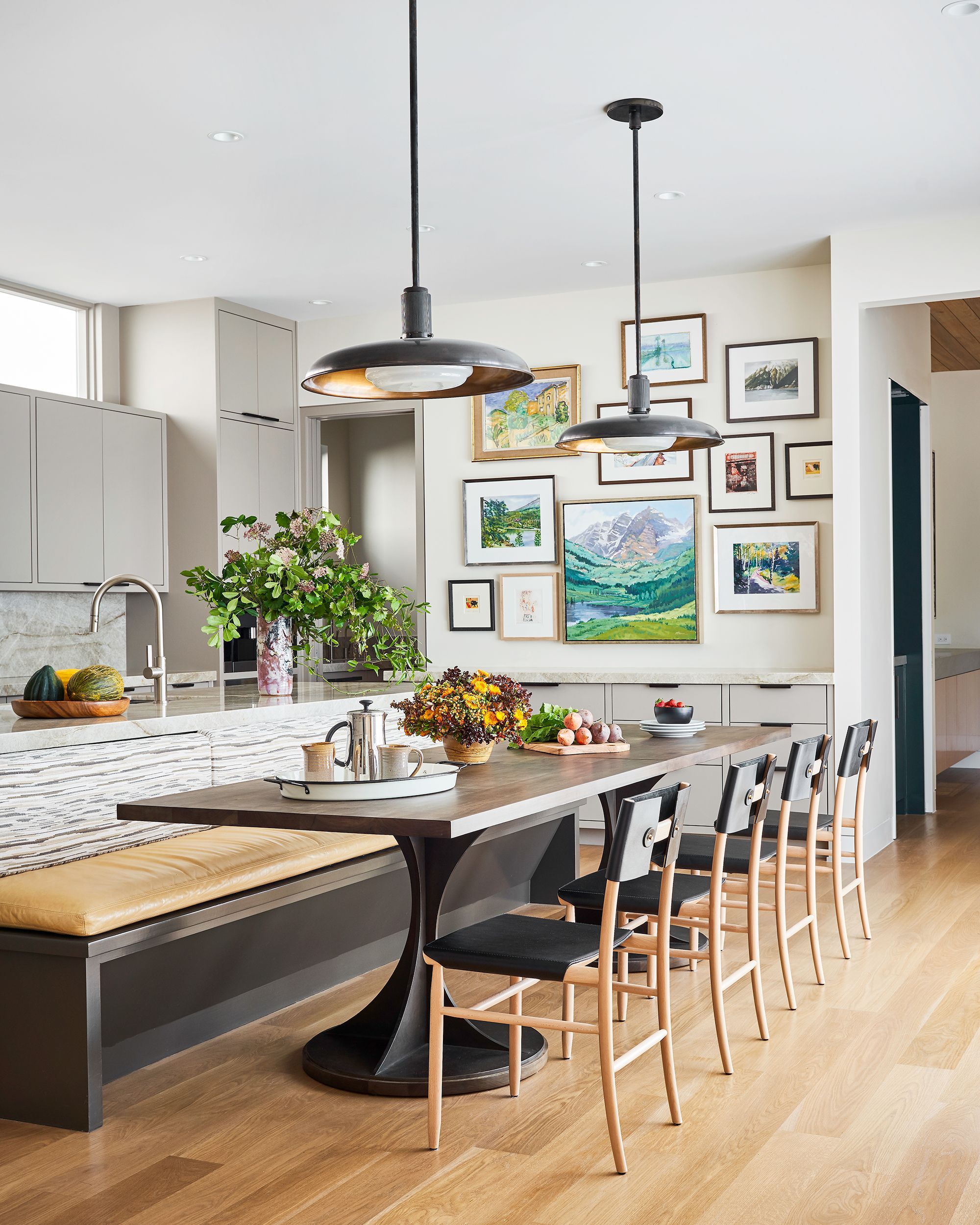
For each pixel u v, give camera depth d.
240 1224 2.34
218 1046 3.37
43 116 4.24
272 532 7.11
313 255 5.96
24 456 5.92
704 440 4.01
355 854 3.72
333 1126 2.81
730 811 3.11
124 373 6.91
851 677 5.79
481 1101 2.95
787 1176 2.53
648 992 2.83
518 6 3.49
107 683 3.73
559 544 6.79
